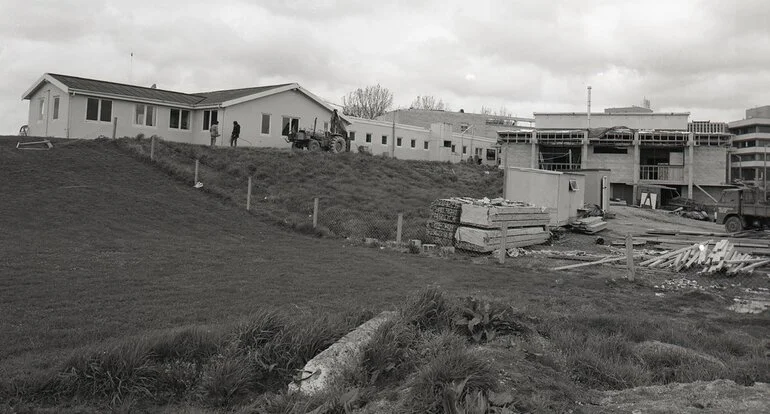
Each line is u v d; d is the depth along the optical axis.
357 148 43.25
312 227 18.91
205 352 5.82
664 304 10.26
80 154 23.36
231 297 8.86
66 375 5.06
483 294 9.55
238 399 5.20
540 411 4.19
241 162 26.66
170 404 5.08
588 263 14.85
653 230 23.86
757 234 24.16
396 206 23.84
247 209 20.42
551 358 5.55
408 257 15.09
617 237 21.78
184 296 8.76
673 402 4.60
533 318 7.00
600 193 28.98
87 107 29.75
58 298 8.17
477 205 17.62
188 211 18.94
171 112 33.34
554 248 19.03
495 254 16.70
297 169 27.27
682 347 6.82
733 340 7.34
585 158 46.38
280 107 35.31
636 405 4.54
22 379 5.02
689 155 44.19
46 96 31.16
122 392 5.07
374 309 7.84
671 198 43.94
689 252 15.56
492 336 6.08
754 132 85.25
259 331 5.94
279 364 5.64
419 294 6.70
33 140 24.66
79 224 15.47
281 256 13.67
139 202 18.83
